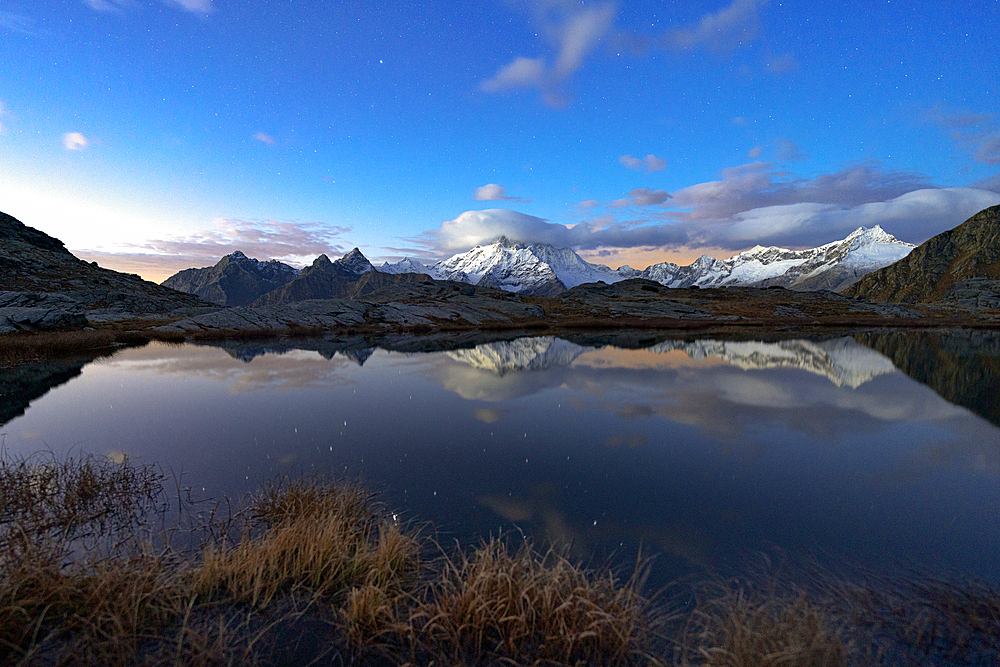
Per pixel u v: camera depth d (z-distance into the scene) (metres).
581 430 13.67
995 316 114.12
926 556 6.62
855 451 11.73
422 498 8.67
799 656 3.85
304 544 5.74
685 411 16.06
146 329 57.56
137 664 4.09
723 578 5.99
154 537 6.71
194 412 15.80
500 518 7.85
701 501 8.66
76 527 7.02
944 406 16.98
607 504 8.46
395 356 33.56
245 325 60.56
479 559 5.48
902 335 58.78
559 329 71.25
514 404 17.23
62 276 102.25
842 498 8.77
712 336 56.12
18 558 5.16
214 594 5.21
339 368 26.84
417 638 4.63
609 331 66.81
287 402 17.55
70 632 4.42
